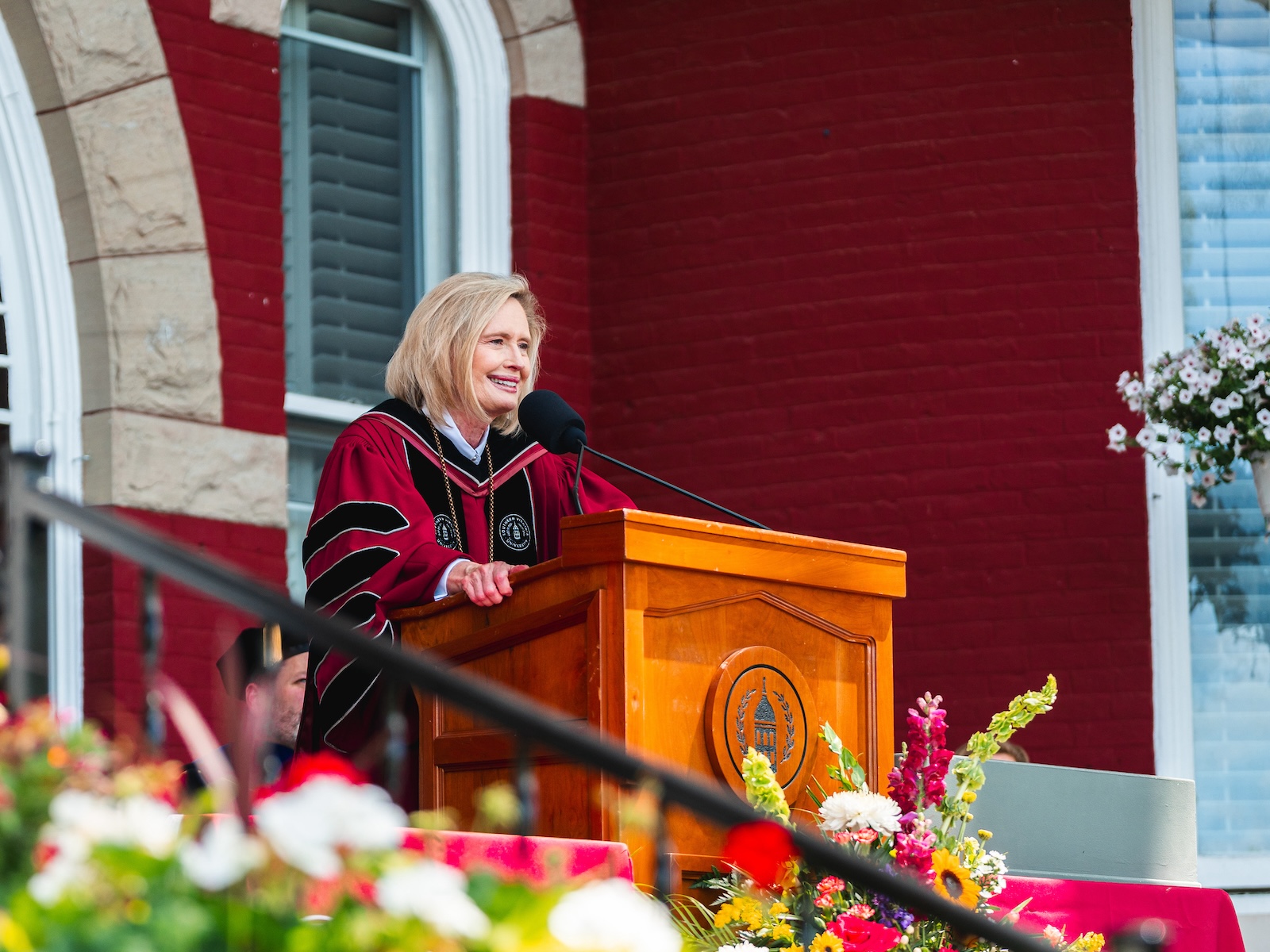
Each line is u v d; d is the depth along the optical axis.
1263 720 18.20
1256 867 17.95
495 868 7.11
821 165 19.31
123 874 4.66
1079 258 18.66
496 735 9.39
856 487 18.70
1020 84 18.97
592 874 7.76
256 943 4.61
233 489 16.91
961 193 18.91
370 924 4.61
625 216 19.95
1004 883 9.68
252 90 17.81
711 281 19.52
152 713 5.88
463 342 11.34
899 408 18.72
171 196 16.95
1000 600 18.22
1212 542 18.41
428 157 19.66
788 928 8.59
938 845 9.42
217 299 17.17
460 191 19.66
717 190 19.62
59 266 16.48
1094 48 18.97
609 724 8.78
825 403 18.94
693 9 19.95
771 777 8.60
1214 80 19.08
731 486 19.12
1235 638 18.31
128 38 16.88
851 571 9.80
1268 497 17.09
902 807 9.51
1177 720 17.95
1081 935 10.02
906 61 19.23
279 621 5.38
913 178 19.03
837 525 18.70
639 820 5.38
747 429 19.16
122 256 16.58
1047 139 18.88
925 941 8.86
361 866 4.72
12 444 16.16
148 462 16.38
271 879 4.74
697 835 9.00
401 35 19.75
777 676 9.34
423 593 10.30
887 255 18.98
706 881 8.98
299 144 18.75
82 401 16.42
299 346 18.42
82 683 15.80
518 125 19.84
